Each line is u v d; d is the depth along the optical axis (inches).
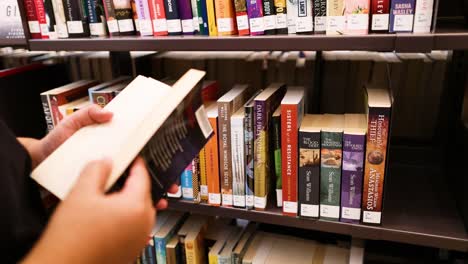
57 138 24.9
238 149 36.0
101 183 16.1
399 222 34.7
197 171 38.4
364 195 33.5
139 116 23.1
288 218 36.4
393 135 46.9
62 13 38.5
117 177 17.2
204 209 39.2
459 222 34.5
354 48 29.3
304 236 46.6
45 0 38.5
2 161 19.1
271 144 36.6
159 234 43.2
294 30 32.7
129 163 18.2
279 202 37.3
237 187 37.4
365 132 31.9
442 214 35.8
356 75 45.5
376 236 34.2
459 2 38.4
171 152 21.9
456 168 38.1
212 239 45.0
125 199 15.7
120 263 15.7
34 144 25.3
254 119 34.7
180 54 53.4
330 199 34.6
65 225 14.5
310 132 32.9
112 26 38.6
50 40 38.8
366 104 34.3
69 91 43.2
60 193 19.1
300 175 34.6
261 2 32.7
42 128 49.5
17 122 46.0
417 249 43.4
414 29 29.0
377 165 32.2
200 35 35.8
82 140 21.8
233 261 41.6
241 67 49.4
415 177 43.1
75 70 55.3
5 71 45.4
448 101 42.6
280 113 34.7
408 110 45.5
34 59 56.2
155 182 20.6
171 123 21.6
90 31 39.2
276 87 40.2
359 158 32.4
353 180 33.3
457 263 38.7
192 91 23.0
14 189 19.0
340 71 45.7
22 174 20.4
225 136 36.0
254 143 35.4
